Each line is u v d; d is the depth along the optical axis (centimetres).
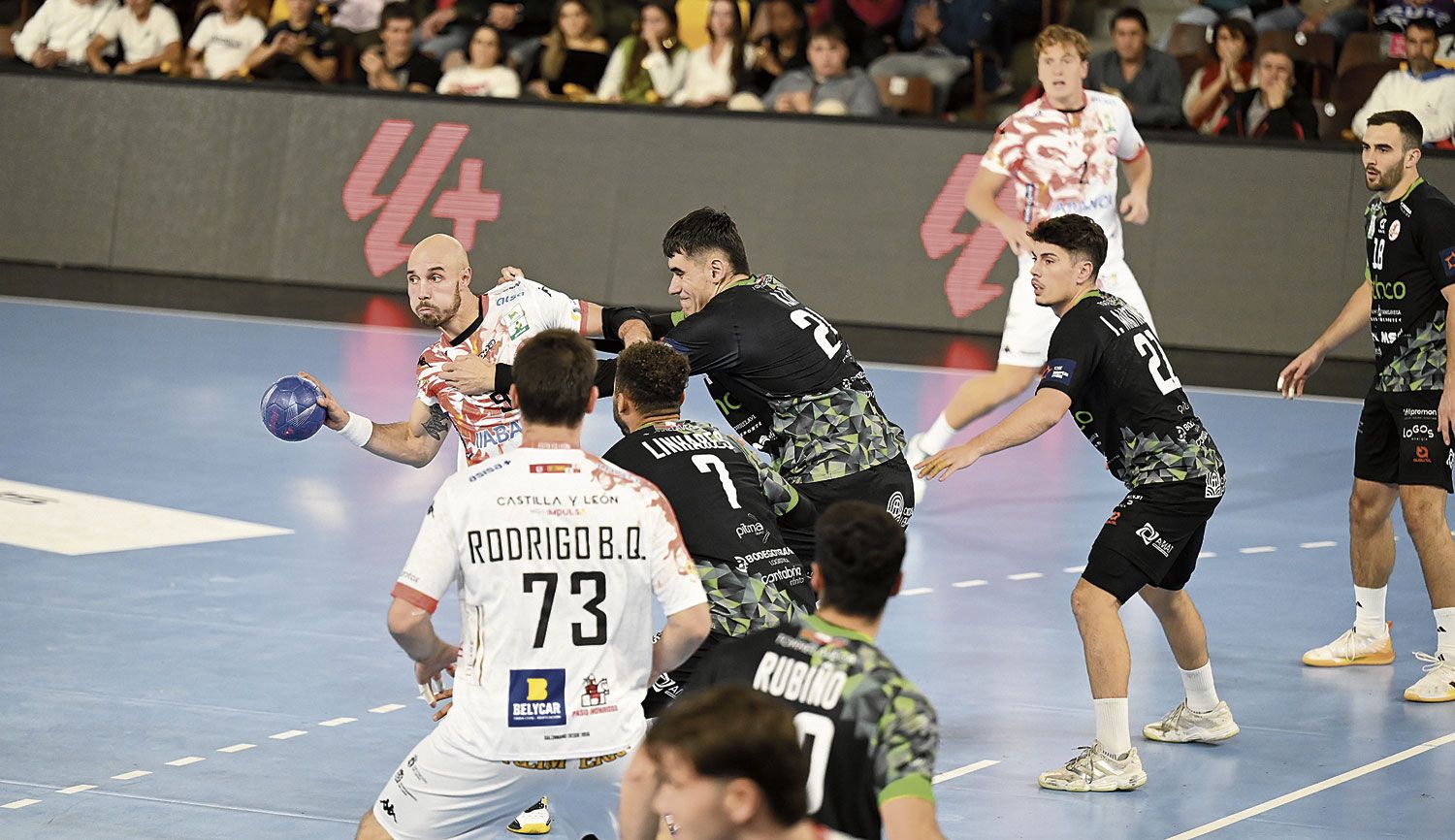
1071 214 915
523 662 622
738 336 859
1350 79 2533
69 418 1753
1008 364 1560
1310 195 2423
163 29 2920
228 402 1875
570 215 2667
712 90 2702
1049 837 823
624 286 2641
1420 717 1033
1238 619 1230
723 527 751
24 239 2839
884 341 2444
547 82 2789
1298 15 2620
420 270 838
